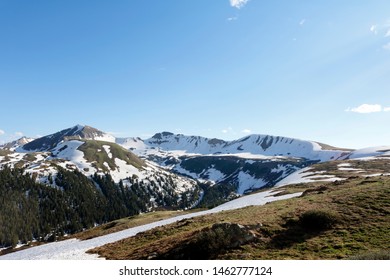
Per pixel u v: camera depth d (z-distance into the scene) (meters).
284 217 33.09
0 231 143.12
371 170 103.38
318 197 44.59
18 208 163.75
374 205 33.66
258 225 30.14
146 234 44.03
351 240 25.66
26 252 63.56
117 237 52.72
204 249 26.62
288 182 102.44
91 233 79.25
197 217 50.56
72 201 192.75
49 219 167.75
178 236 33.66
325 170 118.00
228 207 67.44
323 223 29.47
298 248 25.50
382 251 20.36
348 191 43.69
